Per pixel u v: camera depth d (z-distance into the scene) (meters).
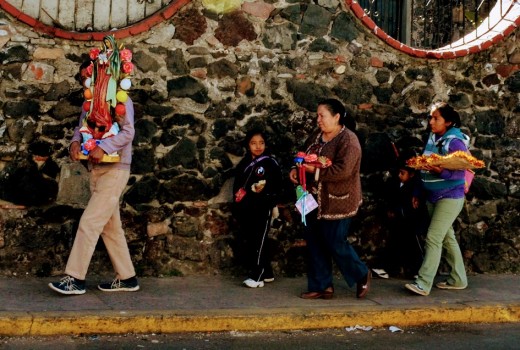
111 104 5.26
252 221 6.00
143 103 6.20
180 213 6.27
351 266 5.62
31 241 5.96
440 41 9.36
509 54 7.04
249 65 6.43
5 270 5.91
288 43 6.53
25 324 4.62
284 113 6.51
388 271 6.68
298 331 5.11
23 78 5.98
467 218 6.91
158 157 6.23
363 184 6.69
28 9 6.11
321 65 6.61
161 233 6.23
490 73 7.01
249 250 6.30
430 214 6.12
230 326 5.01
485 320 5.56
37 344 4.51
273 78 6.49
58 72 6.04
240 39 6.42
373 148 6.71
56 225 6.02
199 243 6.31
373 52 6.74
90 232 5.32
